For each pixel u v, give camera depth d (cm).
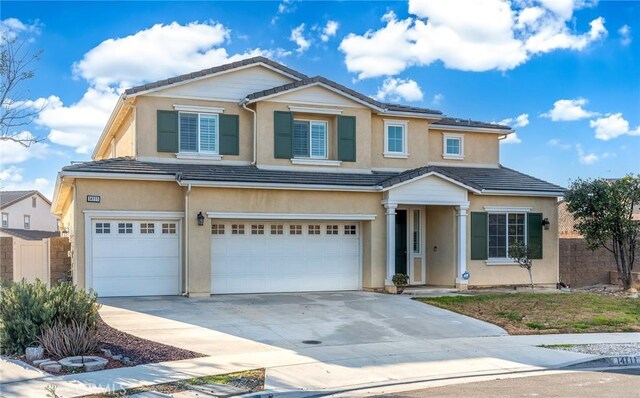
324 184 1845
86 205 1683
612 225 2083
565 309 1611
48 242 1830
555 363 1080
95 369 930
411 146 2173
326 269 1922
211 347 1120
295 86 1948
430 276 2112
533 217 2131
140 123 1850
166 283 1766
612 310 1608
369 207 1933
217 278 1798
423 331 1347
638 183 2083
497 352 1159
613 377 984
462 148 2333
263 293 1836
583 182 2138
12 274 1778
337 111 2019
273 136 1952
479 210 2064
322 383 909
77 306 1071
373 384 917
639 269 2334
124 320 1350
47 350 995
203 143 1927
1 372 902
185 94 1903
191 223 1731
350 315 1492
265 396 832
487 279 2062
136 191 1733
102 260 1703
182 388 841
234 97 1964
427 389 894
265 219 1828
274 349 1126
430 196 1959
